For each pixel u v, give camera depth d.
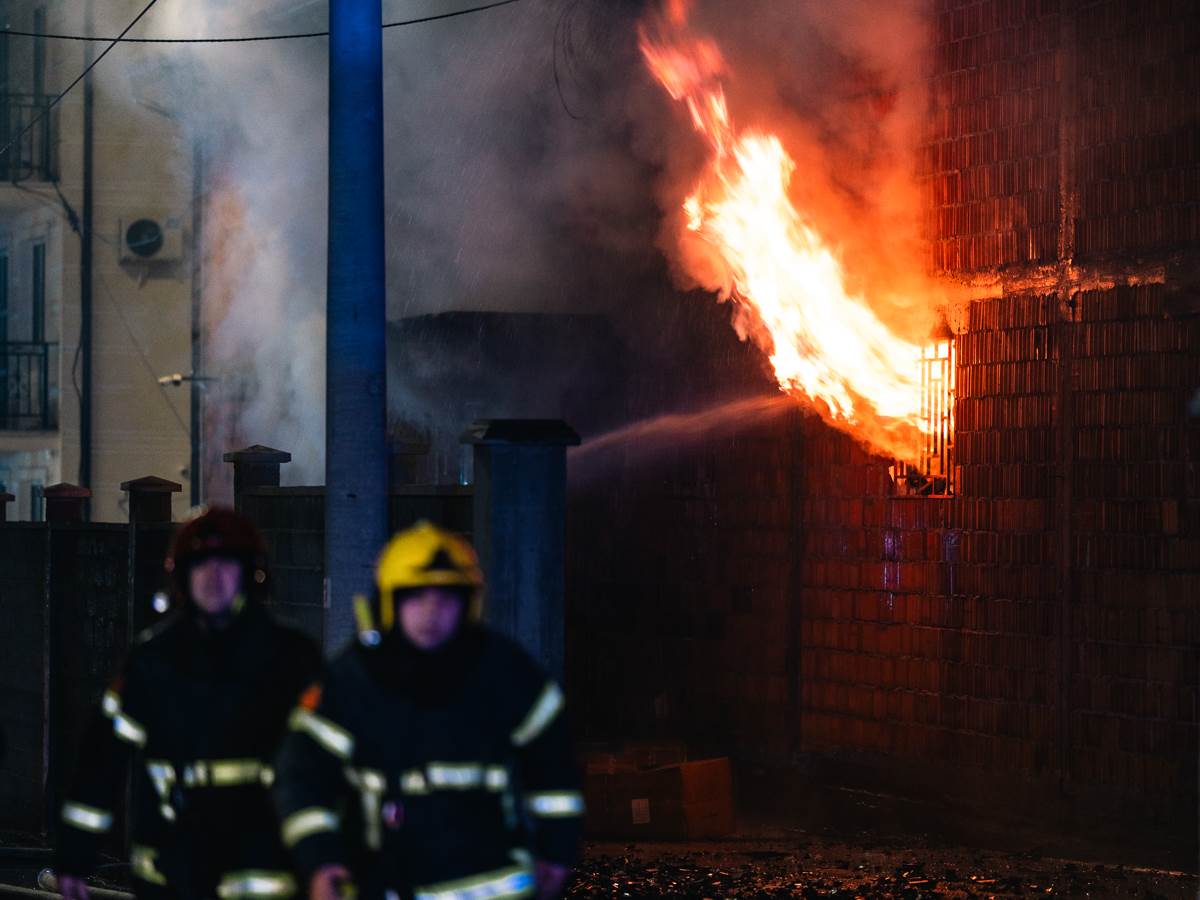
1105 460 11.80
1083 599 11.92
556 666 9.35
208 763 5.37
